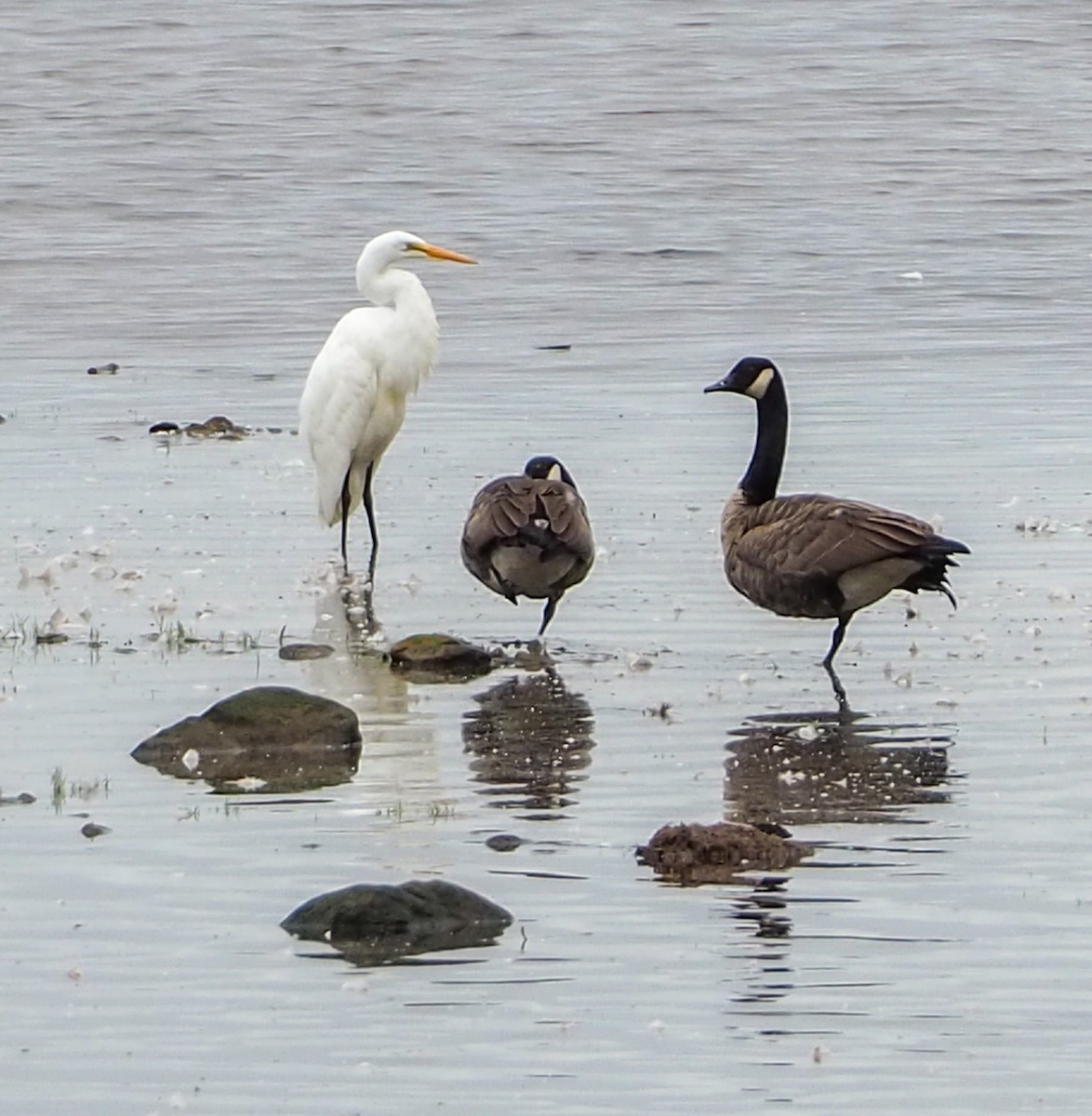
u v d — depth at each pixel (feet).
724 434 78.02
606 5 215.51
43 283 117.39
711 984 33.55
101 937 35.40
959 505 65.92
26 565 59.62
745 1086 30.50
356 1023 32.45
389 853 38.91
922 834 39.63
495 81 182.50
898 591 56.80
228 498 68.54
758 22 207.41
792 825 40.29
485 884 37.42
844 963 34.22
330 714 45.16
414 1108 30.04
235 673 50.26
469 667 51.01
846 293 113.39
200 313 109.19
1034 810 40.78
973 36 201.26
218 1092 30.53
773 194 143.74
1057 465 71.61
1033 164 153.28
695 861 38.32
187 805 41.50
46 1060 31.37
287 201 141.59
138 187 145.28
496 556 51.55
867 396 85.20
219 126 165.27
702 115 169.89
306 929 35.55
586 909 36.37
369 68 186.80
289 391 89.30
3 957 34.63
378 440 64.54
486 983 33.68
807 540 48.88
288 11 211.41
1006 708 47.09
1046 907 36.22
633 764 43.91
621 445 76.28
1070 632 52.80
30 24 204.64
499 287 116.06
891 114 170.30
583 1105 30.07
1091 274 118.32
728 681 49.67
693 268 121.19
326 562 61.05
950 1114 29.71
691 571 59.21
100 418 82.43
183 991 33.50
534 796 41.98
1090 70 187.62
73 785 42.52
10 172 148.87
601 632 53.93
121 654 51.67
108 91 177.06
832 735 45.52
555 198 142.41
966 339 99.45
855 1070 30.91
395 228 133.59
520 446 76.48
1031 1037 31.83
